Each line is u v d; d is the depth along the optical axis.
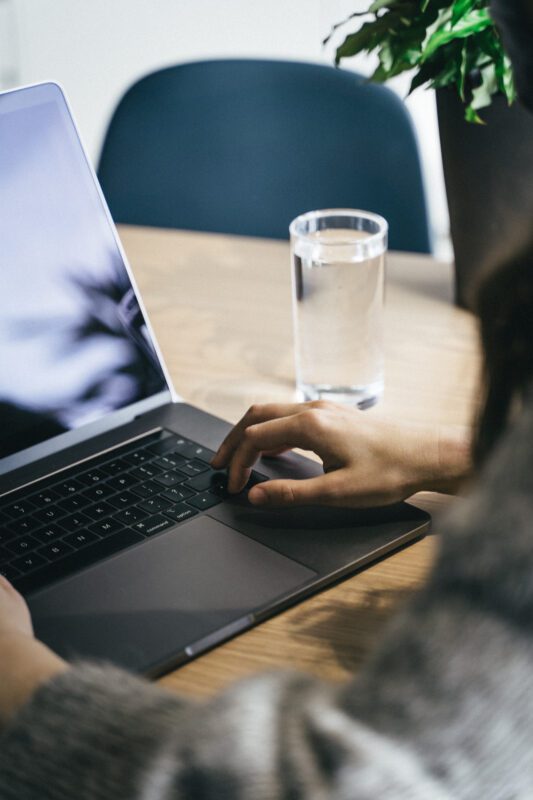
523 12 0.46
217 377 1.08
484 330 0.47
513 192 1.03
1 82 3.03
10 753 0.50
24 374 0.91
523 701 0.39
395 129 1.52
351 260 0.96
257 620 0.71
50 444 0.91
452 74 1.00
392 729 0.40
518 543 0.40
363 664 0.44
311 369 1.01
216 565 0.76
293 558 0.76
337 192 1.58
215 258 1.35
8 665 0.58
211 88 1.60
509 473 0.41
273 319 1.20
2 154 0.92
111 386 0.96
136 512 0.82
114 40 2.94
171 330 1.18
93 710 0.50
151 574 0.75
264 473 0.87
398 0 0.99
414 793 0.39
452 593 0.41
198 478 0.87
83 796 0.47
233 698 0.45
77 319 0.95
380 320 1.00
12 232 0.92
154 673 0.66
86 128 3.10
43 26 2.96
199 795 0.42
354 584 0.76
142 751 0.47
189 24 2.87
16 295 0.92
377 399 1.02
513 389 0.46
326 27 2.77
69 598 0.72
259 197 1.62
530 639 0.39
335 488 0.81
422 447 0.82
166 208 1.64
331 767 0.40
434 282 1.26
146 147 1.63
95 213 0.98
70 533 0.80
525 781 0.40
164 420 0.96
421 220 1.53
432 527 0.82
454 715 0.39
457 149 1.06
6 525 0.81
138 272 1.32
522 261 0.45
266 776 0.41
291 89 1.58
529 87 0.49
